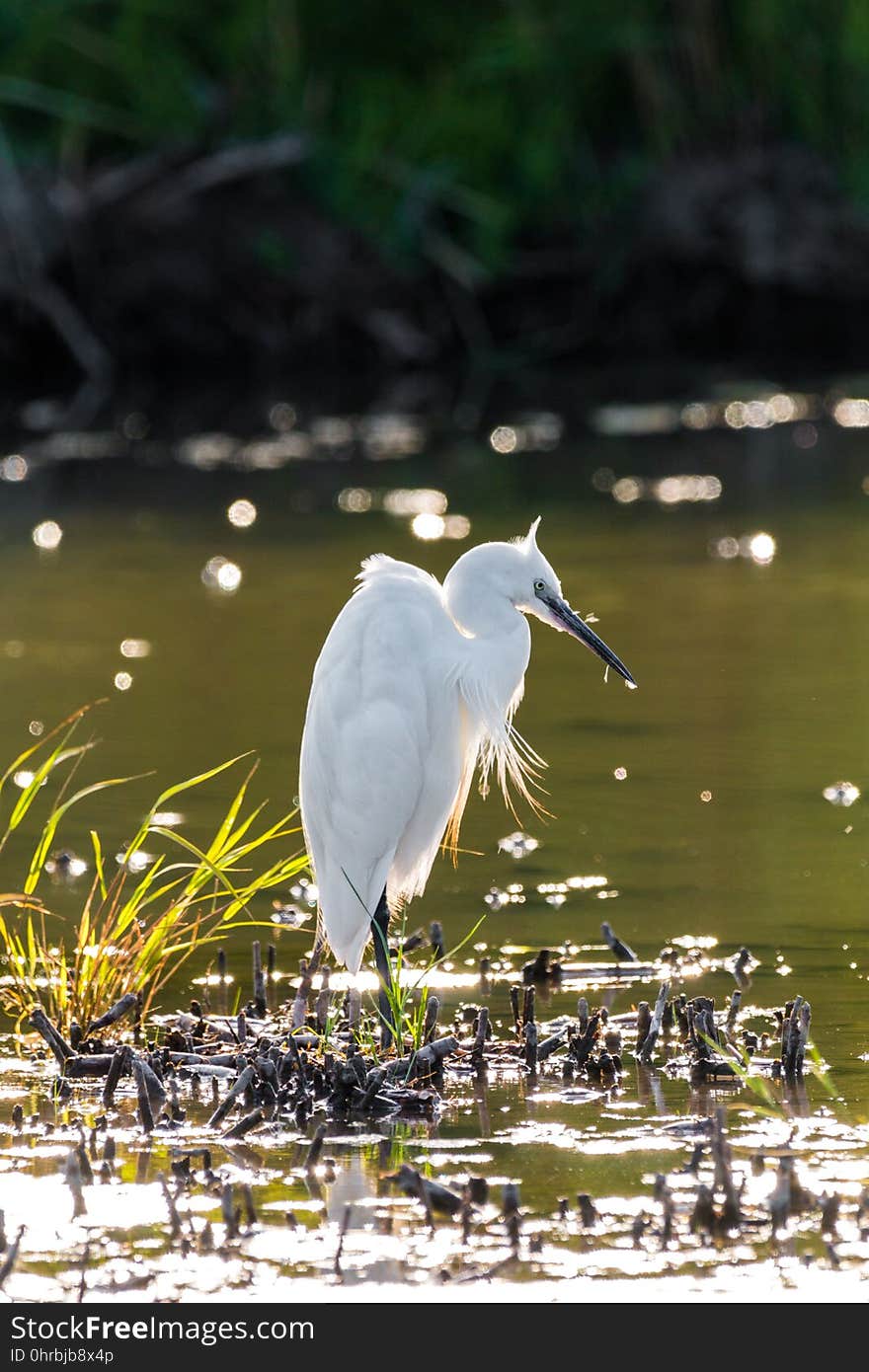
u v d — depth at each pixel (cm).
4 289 3684
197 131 3809
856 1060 830
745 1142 740
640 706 1522
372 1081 793
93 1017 891
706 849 1154
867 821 1199
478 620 970
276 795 1274
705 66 4109
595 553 2161
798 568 2058
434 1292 617
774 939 994
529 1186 700
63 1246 652
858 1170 708
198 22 3872
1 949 994
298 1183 708
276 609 1888
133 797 1272
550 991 935
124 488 2691
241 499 2575
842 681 1573
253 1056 829
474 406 3541
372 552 2153
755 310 4128
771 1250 641
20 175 3731
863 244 4047
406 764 905
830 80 4066
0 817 1237
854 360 4069
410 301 3966
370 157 3828
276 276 3844
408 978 959
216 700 1533
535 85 4009
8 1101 805
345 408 3531
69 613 1884
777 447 2978
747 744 1395
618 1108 786
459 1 4034
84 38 3734
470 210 3878
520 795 1289
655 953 977
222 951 980
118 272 3778
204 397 3681
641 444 3053
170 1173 720
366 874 906
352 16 3975
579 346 4128
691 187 4041
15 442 3138
